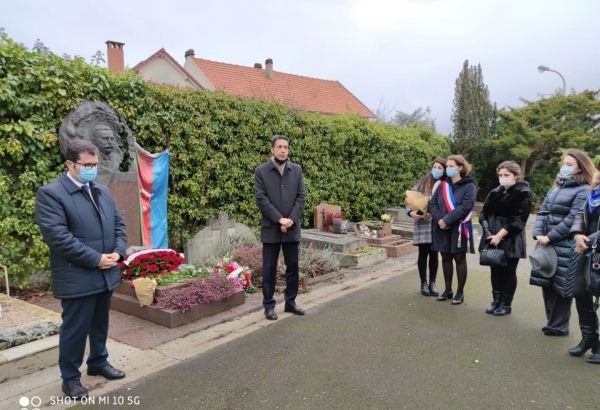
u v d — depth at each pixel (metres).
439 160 5.59
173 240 7.31
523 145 18.20
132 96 6.38
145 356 3.81
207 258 6.70
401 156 12.93
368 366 3.65
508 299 5.00
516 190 4.81
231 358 3.79
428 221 5.75
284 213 4.79
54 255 3.00
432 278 5.86
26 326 3.82
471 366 3.66
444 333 4.43
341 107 27.19
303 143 9.45
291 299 5.03
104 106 5.87
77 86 5.73
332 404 3.05
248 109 8.16
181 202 7.12
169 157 6.91
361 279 6.73
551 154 19.48
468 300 5.63
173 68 23.06
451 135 19.58
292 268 4.98
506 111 19.81
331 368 3.61
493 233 4.94
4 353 3.45
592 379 3.45
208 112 7.45
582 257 3.78
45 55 5.58
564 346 4.12
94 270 3.07
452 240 5.37
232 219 7.32
